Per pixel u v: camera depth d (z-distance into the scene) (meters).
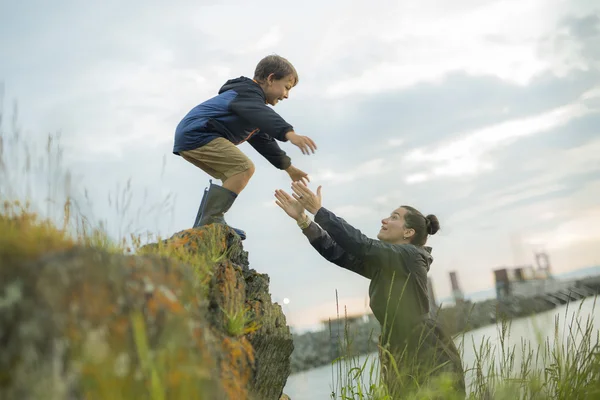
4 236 1.42
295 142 3.30
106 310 1.31
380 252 2.91
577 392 2.18
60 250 1.45
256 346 2.43
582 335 2.18
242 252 2.96
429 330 2.61
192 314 1.59
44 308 1.20
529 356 2.15
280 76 3.71
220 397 1.47
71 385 1.15
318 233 3.20
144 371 1.27
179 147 3.49
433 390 2.31
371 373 2.48
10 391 1.11
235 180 3.39
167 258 1.65
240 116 3.46
